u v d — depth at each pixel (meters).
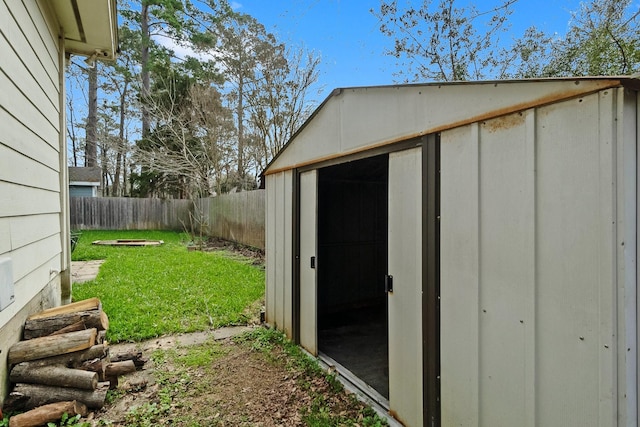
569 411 1.50
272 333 4.14
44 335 2.72
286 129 13.34
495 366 1.81
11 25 2.51
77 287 5.99
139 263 8.34
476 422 1.90
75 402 2.46
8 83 2.44
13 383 2.45
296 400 2.84
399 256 2.49
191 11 16.91
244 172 15.12
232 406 2.75
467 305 1.95
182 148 15.01
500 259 1.78
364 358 3.66
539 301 1.61
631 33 5.19
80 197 15.51
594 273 1.42
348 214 5.51
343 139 3.07
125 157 17.28
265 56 13.23
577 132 1.46
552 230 1.56
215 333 4.27
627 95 1.34
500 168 1.78
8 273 2.32
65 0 3.71
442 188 2.11
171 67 17.02
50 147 3.72
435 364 2.17
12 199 2.49
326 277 5.34
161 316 4.69
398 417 2.49
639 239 1.36
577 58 5.93
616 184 1.35
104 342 2.98
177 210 16.84
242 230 11.41
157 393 2.90
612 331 1.36
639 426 1.36
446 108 2.08
